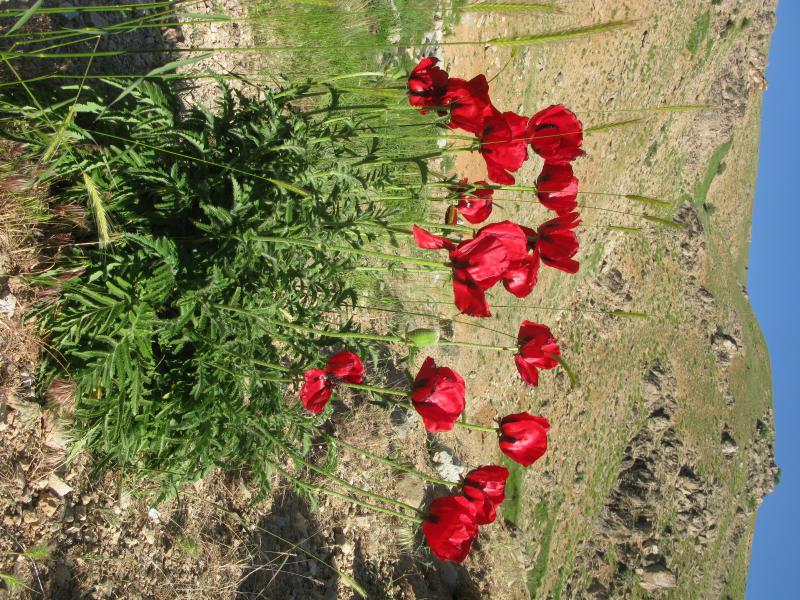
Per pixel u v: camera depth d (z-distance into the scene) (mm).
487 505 642
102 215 500
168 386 642
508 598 2004
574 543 4359
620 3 3982
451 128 669
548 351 689
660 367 5801
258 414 648
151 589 695
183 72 886
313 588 1004
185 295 575
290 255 643
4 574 524
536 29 2568
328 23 1104
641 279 5566
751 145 7941
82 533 625
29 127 576
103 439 596
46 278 575
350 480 1205
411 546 1410
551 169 662
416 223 653
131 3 812
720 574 6359
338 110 723
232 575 829
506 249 562
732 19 5715
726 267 7617
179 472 651
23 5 661
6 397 555
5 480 554
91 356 559
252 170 611
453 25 1997
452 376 606
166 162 628
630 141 4684
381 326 1406
